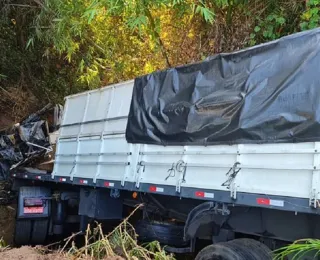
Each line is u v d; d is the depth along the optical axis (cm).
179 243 541
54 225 792
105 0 577
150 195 555
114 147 588
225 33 734
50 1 782
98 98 659
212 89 452
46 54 1110
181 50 824
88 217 672
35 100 1243
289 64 382
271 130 377
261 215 414
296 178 348
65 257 394
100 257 394
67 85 1238
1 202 888
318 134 339
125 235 421
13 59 1193
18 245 780
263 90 397
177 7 691
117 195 575
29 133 852
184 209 529
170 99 501
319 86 350
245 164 394
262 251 405
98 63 1100
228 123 419
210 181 426
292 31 632
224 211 412
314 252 361
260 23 652
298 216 381
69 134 722
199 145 446
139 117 539
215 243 441
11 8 1034
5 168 917
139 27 615
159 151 502
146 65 991
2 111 1227
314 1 570
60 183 759
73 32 878
